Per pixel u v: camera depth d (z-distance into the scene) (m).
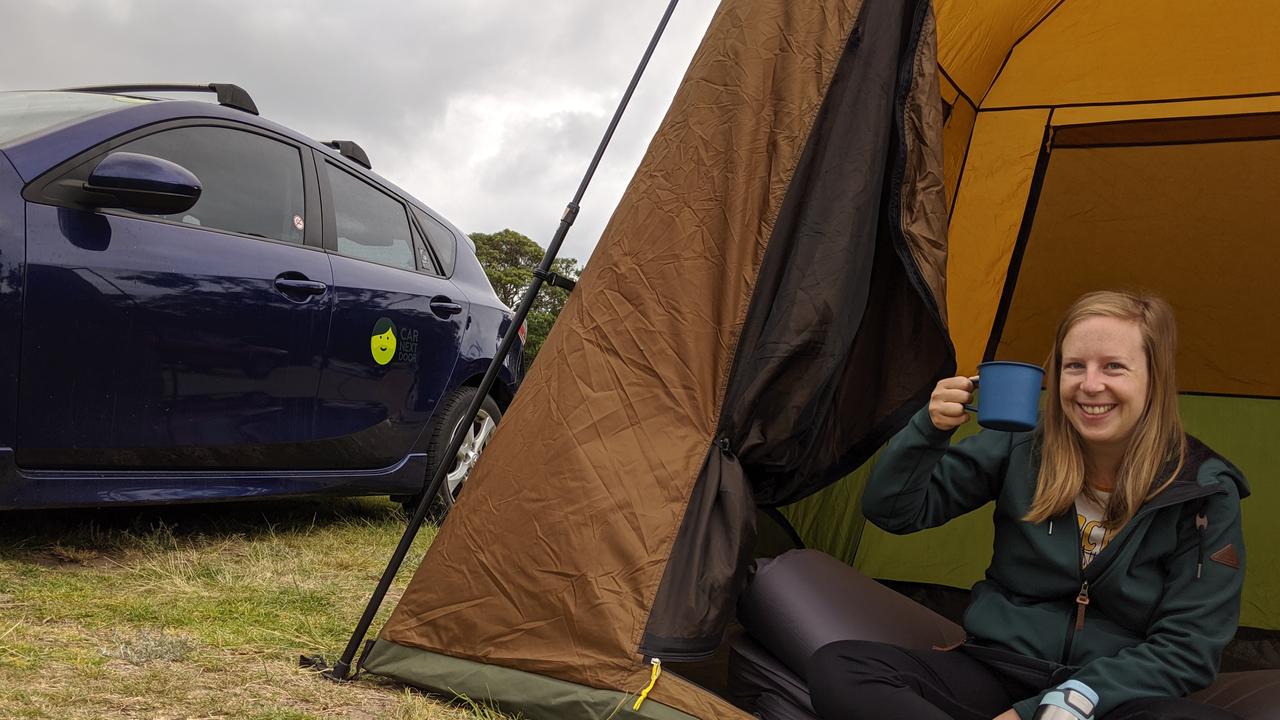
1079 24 3.56
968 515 3.70
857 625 2.50
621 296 2.53
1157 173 3.59
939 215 2.35
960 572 3.63
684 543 2.30
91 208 3.20
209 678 2.33
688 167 2.54
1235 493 1.98
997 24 3.36
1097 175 3.65
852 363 2.50
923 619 2.71
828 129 2.44
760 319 2.41
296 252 3.93
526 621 2.35
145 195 3.17
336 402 4.06
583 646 2.27
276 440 3.79
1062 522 2.07
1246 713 2.00
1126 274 3.66
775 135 2.46
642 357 2.46
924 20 2.39
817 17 2.49
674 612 2.24
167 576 3.22
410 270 4.68
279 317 3.75
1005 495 2.19
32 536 3.46
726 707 2.16
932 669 2.04
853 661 2.01
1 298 2.91
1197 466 1.99
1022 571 2.12
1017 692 2.09
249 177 3.87
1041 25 3.59
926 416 2.14
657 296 2.49
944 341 2.35
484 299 5.14
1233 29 3.41
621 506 2.34
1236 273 3.56
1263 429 3.55
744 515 2.33
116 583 3.09
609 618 2.25
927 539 3.69
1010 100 3.72
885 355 2.48
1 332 2.92
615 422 2.42
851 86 2.44
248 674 2.40
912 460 2.17
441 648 2.46
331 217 4.23
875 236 2.40
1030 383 1.92
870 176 2.38
